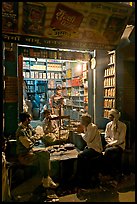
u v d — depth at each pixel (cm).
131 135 386
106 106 473
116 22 349
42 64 879
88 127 347
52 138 400
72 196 296
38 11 304
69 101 711
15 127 391
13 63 386
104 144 411
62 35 347
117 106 424
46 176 307
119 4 316
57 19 321
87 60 500
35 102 865
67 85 755
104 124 482
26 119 322
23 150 307
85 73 564
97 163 349
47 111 433
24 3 289
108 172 355
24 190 301
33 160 305
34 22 316
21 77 413
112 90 447
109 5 312
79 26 339
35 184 307
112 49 395
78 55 488
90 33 357
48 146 395
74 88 685
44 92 910
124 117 408
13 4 288
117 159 351
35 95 891
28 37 332
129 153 377
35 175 311
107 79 472
